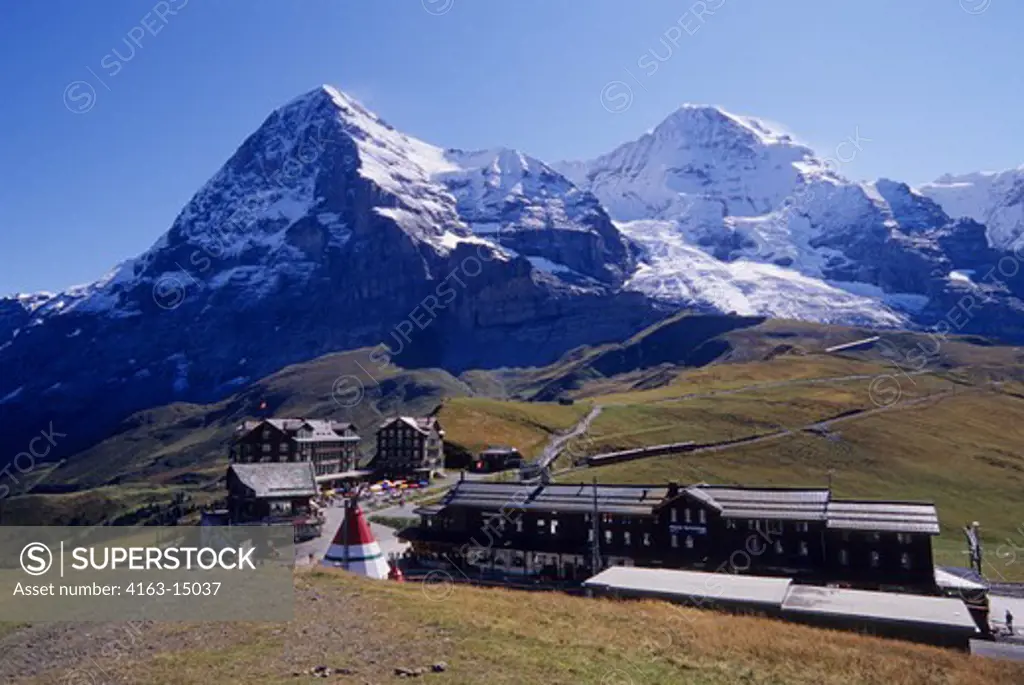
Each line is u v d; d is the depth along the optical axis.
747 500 81.25
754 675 35.81
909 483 142.12
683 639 40.97
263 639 36.75
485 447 174.50
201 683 30.88
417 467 162.50
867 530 73.69
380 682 31.14
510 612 43.78
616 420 188.50
